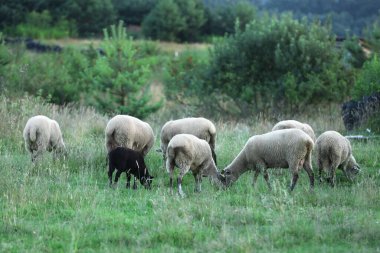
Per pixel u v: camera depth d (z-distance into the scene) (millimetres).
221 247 23594
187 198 31578
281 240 24438
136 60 71625
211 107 78000
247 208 28656
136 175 34656
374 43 77875
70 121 53531
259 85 75062
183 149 33062
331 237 24859
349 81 74188
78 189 31734
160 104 69000
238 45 76938
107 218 27625
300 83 72000
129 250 23547
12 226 26109
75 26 179000
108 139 37969
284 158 33594
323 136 36344
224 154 42812
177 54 122562
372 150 44094
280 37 75875
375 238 24812
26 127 38344
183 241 24641
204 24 194875
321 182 36625
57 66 84312
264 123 60875
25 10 181000
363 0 193125
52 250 23766
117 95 69625
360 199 30734
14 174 34219
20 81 72875
